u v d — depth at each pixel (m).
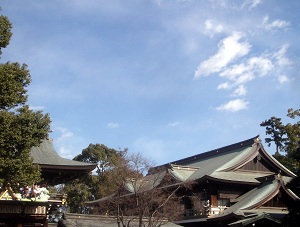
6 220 32.12
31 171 21.97
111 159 74.94
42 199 32.91
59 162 35.06
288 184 31.19
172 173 53.56
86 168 34.88
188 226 52.91
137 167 43.78
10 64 23.00
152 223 38.66
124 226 35.50
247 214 43.72
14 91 22.16
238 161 55.31
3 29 22.83
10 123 21.47
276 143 69.75
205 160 67.19
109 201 43.97
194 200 50.84
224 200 51.47
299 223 29.19
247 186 52.59
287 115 68.19
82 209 77.50
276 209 46.41
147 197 41.19
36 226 33.00
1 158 20.81
